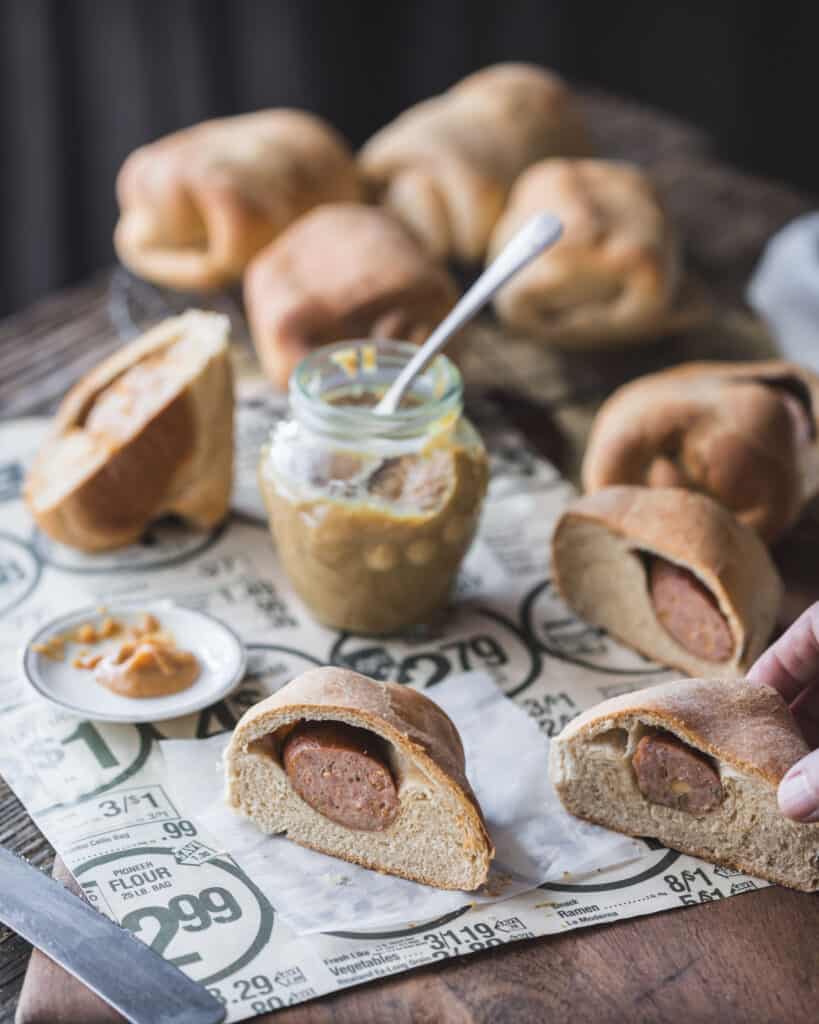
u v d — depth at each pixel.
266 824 0.57
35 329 0.87
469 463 0.65
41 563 0.70
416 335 0.79
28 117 1.17
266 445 0.67
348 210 0.84
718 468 0.70
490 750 0.60
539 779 0.59
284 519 0.65
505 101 0.95
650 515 0.65
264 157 0.88
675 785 0.56
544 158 0.94
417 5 1.32
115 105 1.21
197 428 0.69
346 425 0.64
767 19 1.42
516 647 0.66
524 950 0.54
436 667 0.65
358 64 1.33
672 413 0.70
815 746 0.60
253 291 0.82
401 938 0.54
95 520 0.69
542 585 0.69
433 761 0.55
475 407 0.82
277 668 0.64
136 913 0.54
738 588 0.63
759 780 0.55
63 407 0.73
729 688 0.57
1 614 0.66
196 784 0.59
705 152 1.11
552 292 0.84
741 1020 0.52
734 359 0.87
